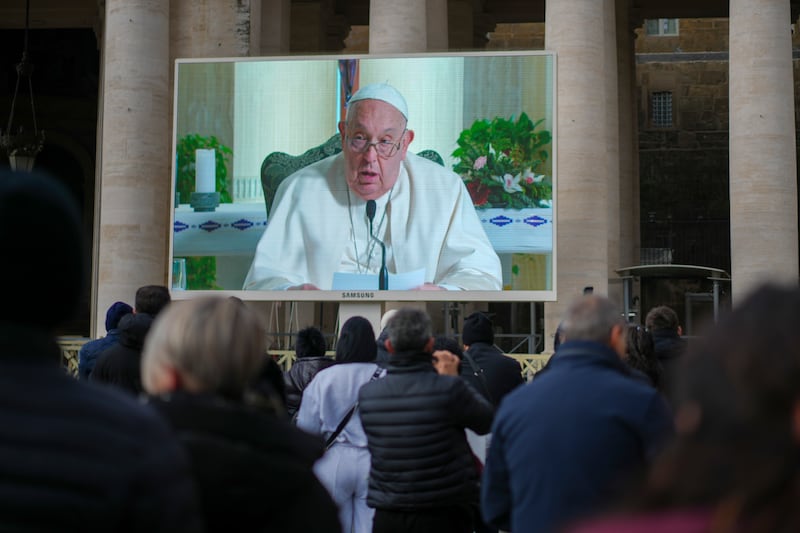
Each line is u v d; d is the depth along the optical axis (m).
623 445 6.38
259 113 26.50
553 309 28.45
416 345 9.17
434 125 26.00
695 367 2.64
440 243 25.72
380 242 25.84
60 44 48.62
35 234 3.85
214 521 4.94
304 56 26.42
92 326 35.25
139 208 27.88
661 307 12.72
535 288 25.52
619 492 2.60
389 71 26.19
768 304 2.61
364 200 25.98
